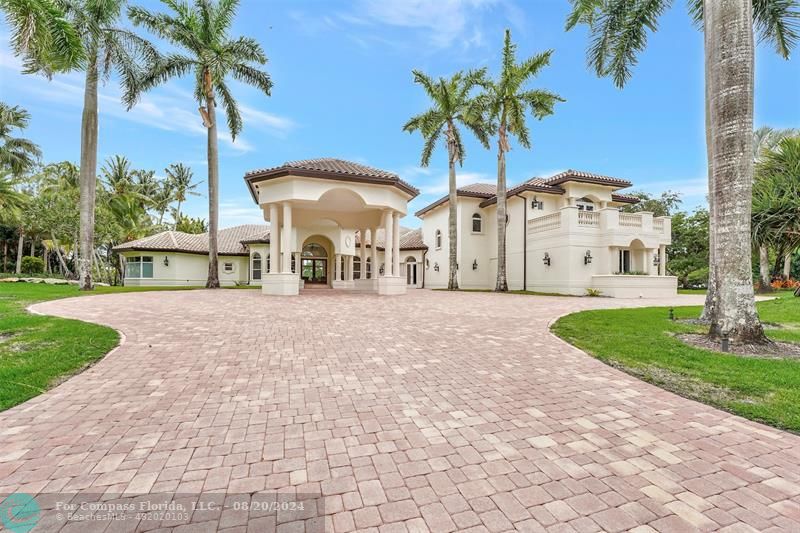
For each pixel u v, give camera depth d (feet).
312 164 57.93
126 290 61.16
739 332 22.67
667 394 15.11
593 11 38.99
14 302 40.98
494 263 92.79
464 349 22.26
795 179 42.29
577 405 13.97
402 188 60.49
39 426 11.79
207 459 9.97
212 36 66.23
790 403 13.80
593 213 71.26
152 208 151.53
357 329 27.76
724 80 23.49
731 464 9.92
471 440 11.16
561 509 8.04
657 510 8.02
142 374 16.98
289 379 16.57
